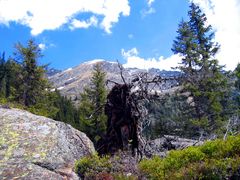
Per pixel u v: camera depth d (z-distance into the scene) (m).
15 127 11.65
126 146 14.08
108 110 15.24
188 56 39.84
